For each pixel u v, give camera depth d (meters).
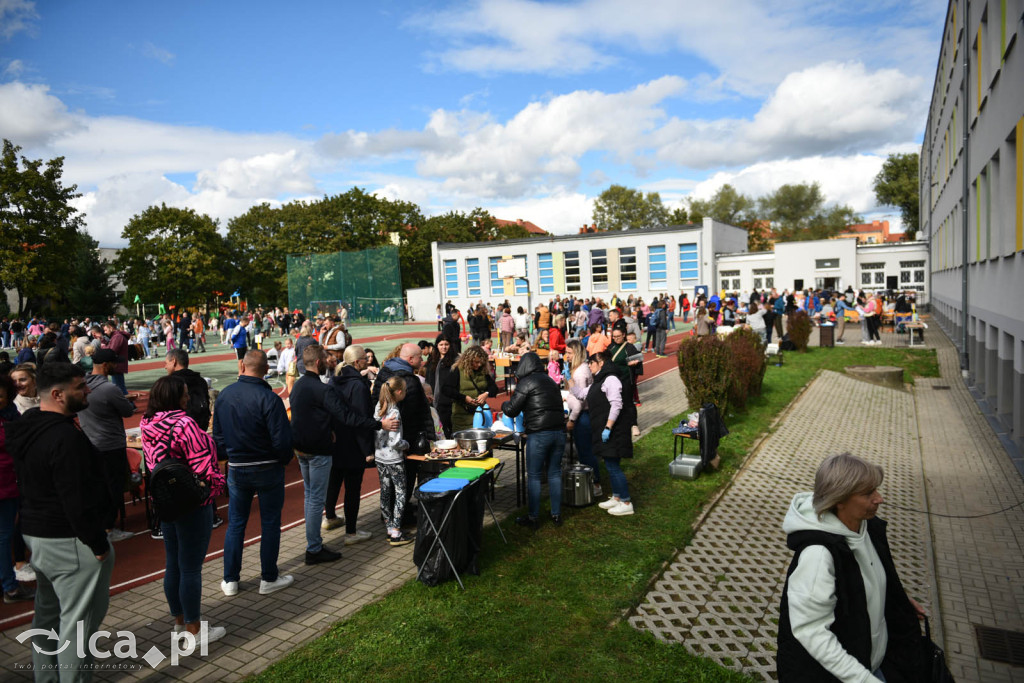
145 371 23.03
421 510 5.33
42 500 3.49
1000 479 8.84
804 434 11.26
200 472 4.25
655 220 78.00
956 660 4.68
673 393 14.55
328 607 5.00
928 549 6.64
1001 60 11.49
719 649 4.54
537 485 6.54
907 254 38.38
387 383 6.09
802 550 2.36
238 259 64.94
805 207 75.50
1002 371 11.86
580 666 4.20
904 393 15.40
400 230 64.31
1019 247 10.12
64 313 49.38
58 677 3.75
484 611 4.86
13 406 5.27
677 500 7.47
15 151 39.00
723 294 36.25
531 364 6.64
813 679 2.34
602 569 5.60
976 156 14.92
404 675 4.06
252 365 5.06
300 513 7.35
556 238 43.72
